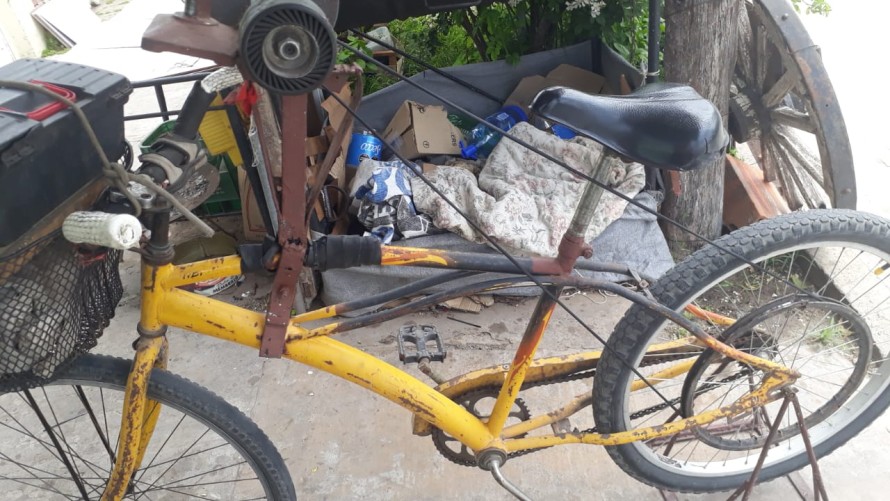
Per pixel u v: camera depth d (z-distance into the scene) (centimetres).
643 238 291
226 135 191
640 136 126
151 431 164
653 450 198
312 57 96
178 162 126
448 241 279
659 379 188
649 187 301
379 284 286
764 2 257
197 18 100
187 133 128
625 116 127
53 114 111
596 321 285
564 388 249
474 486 213
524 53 387
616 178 291
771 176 331
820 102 254
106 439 186
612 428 174
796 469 199
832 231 156
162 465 222
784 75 274
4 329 113
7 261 110
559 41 381
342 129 129
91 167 121
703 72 281
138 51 559
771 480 201
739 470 196
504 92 366
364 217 284
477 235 274
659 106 128
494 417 167
